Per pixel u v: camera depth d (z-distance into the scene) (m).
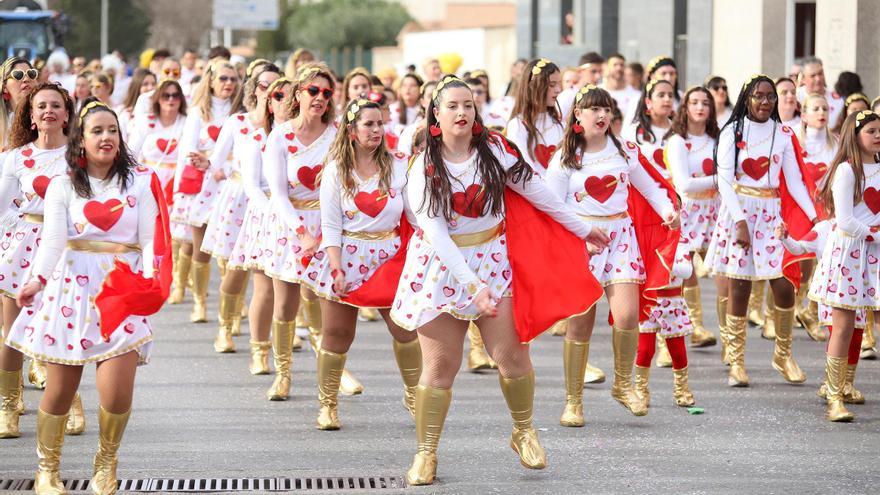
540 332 11.25
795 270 15.12
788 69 38.66
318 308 15.80
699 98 17.02
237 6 73.00
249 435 13.30
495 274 11.20
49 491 10.93
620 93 25.03
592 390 15.58
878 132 13.75
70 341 10.65
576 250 11.49
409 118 24.52
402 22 153.75
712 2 42.62
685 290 18.19
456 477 11.76
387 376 16.41
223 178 17.83
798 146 15.55
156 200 10.93
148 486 11.45
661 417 14.17
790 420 14.07
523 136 14.73
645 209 13.99
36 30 52.53
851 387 14.88
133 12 123.94
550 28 59.91
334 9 154.25
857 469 12.12
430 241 11.02
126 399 10.73
